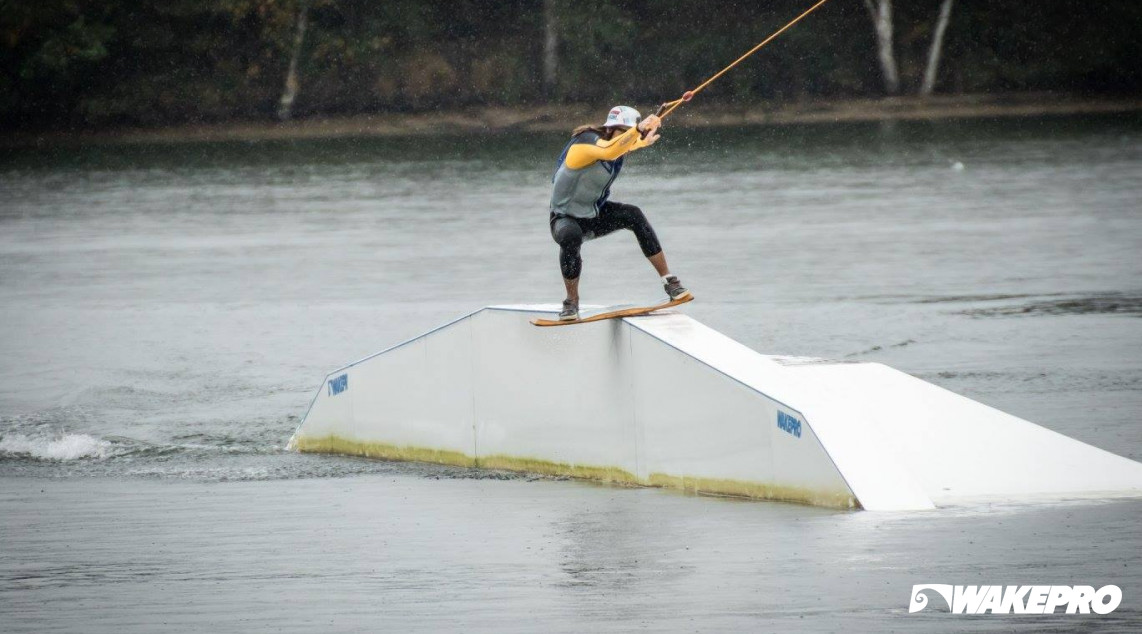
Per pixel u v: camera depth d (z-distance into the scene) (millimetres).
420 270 96750
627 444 43500
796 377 41094
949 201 130000
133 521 40844
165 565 35344
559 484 44312
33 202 154625
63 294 91750
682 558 33812
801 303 78688
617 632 28656
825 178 156000
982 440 42188
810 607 29656
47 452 52938
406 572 33844
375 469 48875
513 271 94500
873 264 93500
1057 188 136750
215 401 60969
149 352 71312
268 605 31453
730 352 41781
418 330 73875
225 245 115188
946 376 58594
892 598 29984
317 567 34656
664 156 192250
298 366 67125
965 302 77438
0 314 84188
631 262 98625
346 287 90438
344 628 29594
